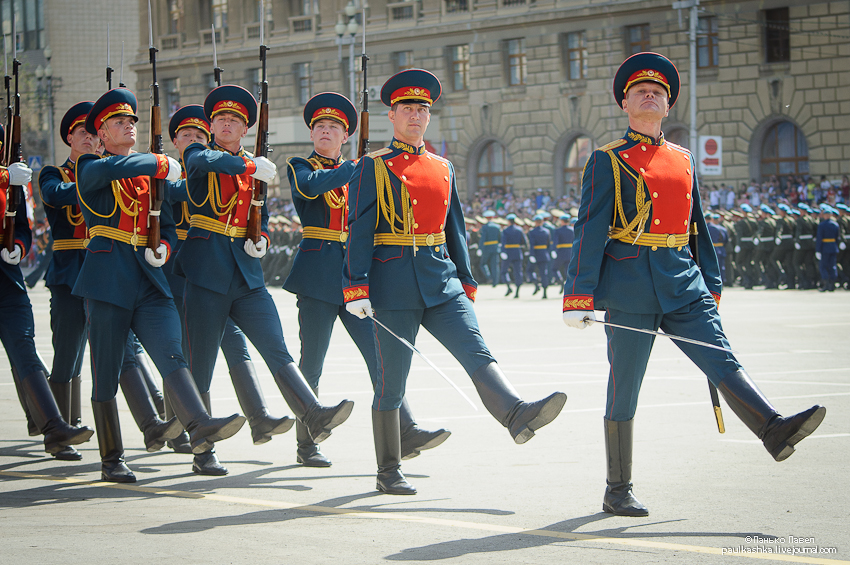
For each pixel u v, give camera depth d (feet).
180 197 25.18
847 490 20.17
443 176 20.49
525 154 146.00
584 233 18.28
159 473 23.53
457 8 150.61
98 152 25.41
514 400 18.63
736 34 130.41
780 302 75.46
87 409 33.42
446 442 26.53
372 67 156.76
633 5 135.33
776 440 16.92
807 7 126.00
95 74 179.52
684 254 18.70
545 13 141.79
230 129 23.98
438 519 18.35
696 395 33.19
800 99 126.93
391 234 20.16
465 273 20.99
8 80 26.05
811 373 37.81
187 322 23.50
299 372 22.72
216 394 35.65
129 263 22.00
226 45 168.76
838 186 120.57
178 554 15.89
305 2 162.81
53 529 17.69
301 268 24.59
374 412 20.85
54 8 177.17
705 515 18.26
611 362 18.61
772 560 15.20
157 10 175.52
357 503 19.86
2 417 32.14
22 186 24.72
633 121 18.86
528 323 62.18
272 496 20.67
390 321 20.16
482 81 148.97
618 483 18.56
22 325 24.21
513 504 19.54
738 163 131.64
